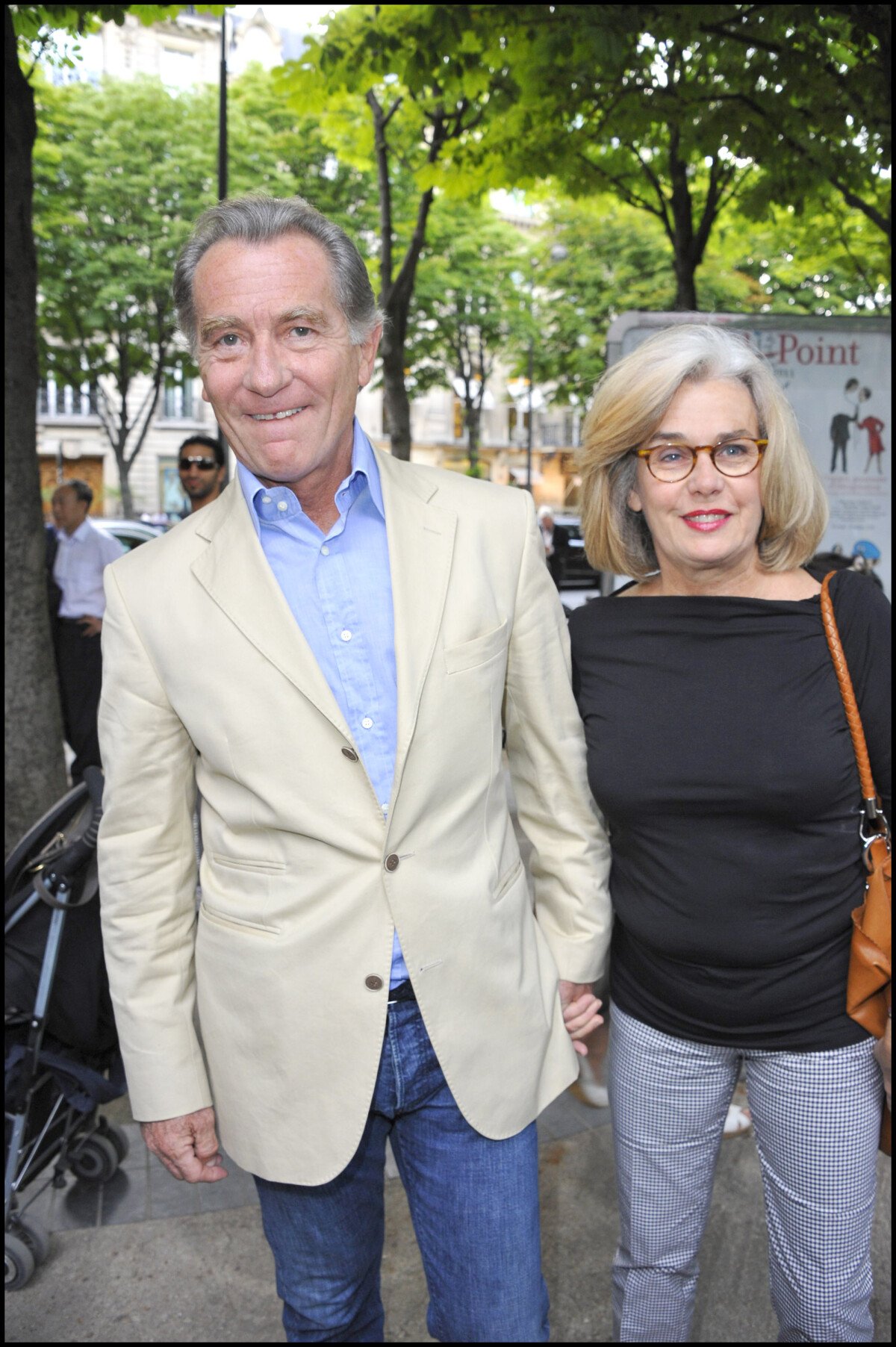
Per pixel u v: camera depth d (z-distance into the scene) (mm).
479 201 8445
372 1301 1775
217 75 30828
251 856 1542
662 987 1727
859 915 1599
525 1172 1656
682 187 7988
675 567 1750
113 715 1582
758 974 1646
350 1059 1515
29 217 4031
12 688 4117
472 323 24047
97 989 2418
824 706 1615
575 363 21734
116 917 1645
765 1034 1664
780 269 14727
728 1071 1760
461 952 1539
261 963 1523
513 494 1675
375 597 1532
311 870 1498
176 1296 2383
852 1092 1643
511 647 1652
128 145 18828
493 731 1589
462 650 1527
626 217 20422
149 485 34500
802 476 1674
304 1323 1681
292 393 1441
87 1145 2762
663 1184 1793
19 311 4023
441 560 1545
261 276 1429
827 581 1679
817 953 1641
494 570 1601
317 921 1496
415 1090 1592
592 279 21422
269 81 17125
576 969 1743
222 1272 2467
